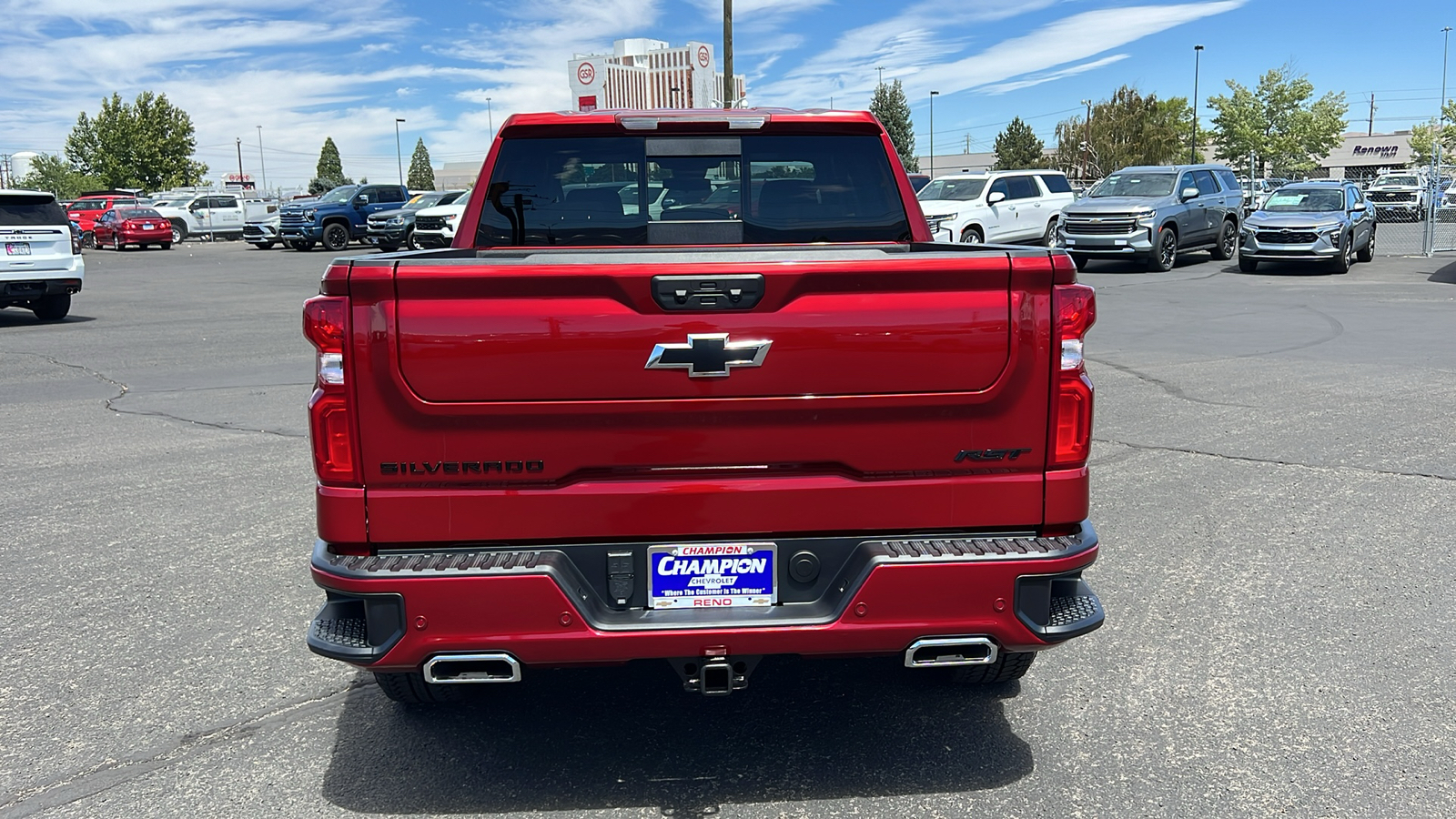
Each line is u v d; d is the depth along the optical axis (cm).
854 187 421
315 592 494
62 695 392
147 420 873
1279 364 1076
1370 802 312
